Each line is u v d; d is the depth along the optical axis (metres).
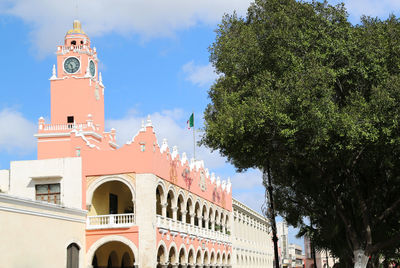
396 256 37.81
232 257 68.25
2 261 29.92
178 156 48.62
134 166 41.44
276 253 33.81
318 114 26.03
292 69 28.20
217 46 31.88
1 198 30.12
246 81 30.31
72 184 42.00
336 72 27.92
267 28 30.55
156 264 40.44
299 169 34.12
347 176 30.03
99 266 44.00
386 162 29.23
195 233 52.06
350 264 34.91
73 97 62.94
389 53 28.66
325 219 34.59
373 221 30.48
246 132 29.05
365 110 27.12
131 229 40.47
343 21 29.55
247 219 83.25
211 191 60.47
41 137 60.00
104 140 63.66
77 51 64.12
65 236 37.44
